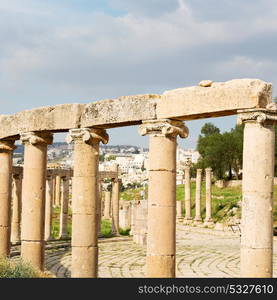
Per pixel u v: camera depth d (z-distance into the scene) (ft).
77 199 72.28
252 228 53.78
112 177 175.83
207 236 186.91
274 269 104.78
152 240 63.36
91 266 71.67
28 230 79.10
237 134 319.27
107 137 74.43
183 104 61.67
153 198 63.77
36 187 79.71
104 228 203.21
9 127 85.71
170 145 64.13
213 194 286.66
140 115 65.98
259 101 54.54
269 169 54.49
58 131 78.69
